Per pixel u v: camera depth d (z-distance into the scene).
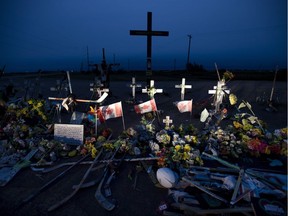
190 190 5.50
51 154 7.38
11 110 10.17
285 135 8.09
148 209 5.18
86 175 6.41
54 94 18.27
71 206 5.29
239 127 9.01
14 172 6.63
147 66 15.87
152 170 6.71
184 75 35.09
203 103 14.27
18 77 32.03
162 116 12.12
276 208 4.62
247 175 6.02
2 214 5.02
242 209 4.67
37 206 5.29
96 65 16.58
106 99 16.56
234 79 27.98
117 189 5.93
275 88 20.81
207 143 8.08
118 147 7.80
